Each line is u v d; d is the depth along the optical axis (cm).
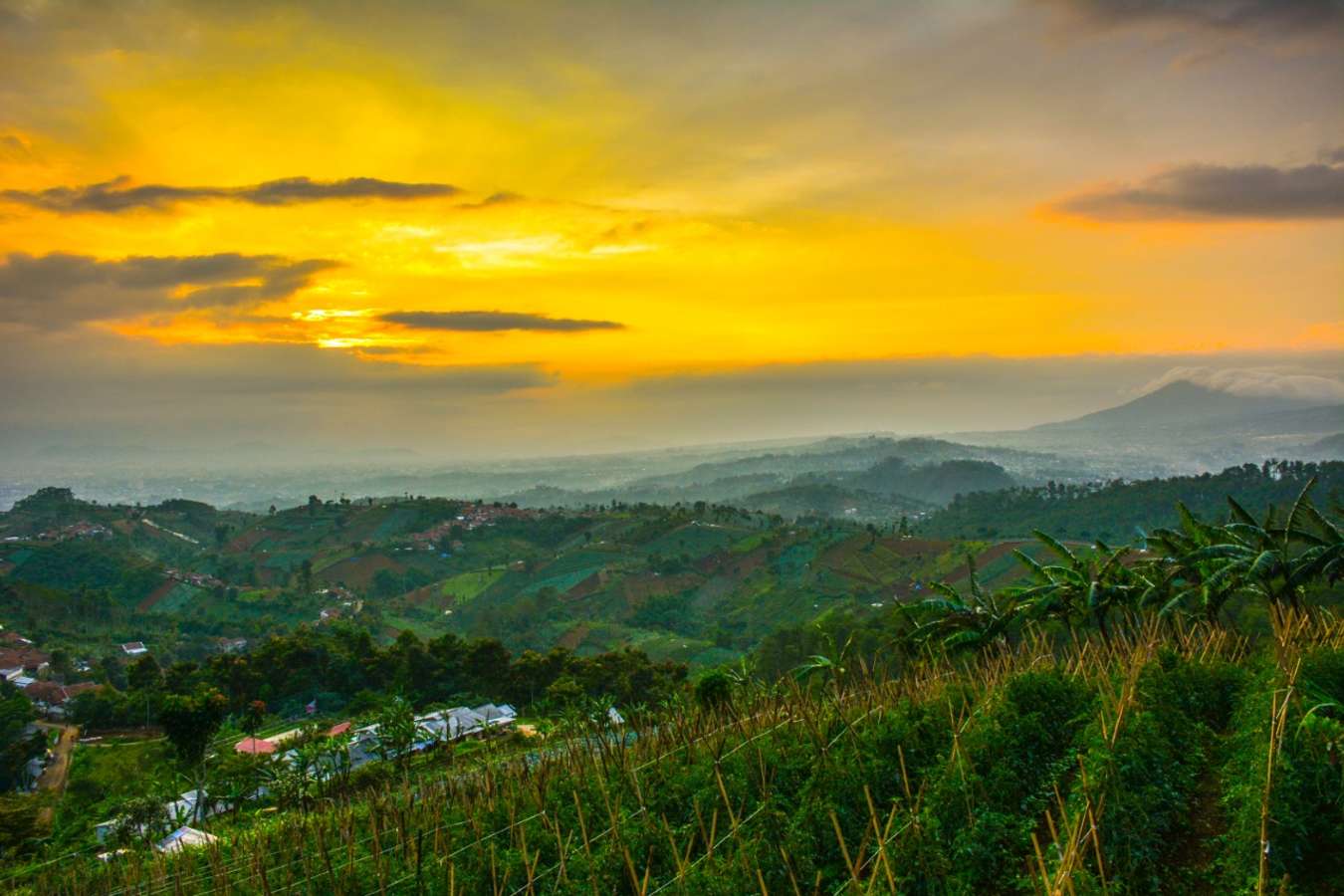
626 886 1120
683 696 2309
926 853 1002
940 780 1152
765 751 1391
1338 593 2855
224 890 1449
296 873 1428
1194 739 1298
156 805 3462
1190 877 956
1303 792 955
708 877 1006
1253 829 914
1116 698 1338
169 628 10962
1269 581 2262
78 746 5934
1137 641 1739
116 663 8744
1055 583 2625
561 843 1252
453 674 6775
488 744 3027
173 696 4166
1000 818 1078
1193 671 1530
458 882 1205
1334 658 1322
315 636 7369
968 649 2575
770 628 10588
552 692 5594
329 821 1742
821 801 1162
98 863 2470
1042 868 838
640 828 1220
